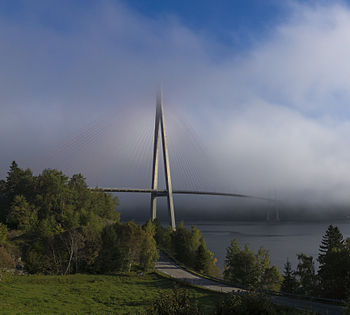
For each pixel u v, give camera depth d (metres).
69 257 58.75
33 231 71.25
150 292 43.75
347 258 50.84
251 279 66.38
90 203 102.62
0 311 29.62
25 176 98.12
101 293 42.41
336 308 34.56
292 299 39.97
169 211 138.38
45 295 39.44
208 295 41.59
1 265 50.53
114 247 61.94
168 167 143.38
